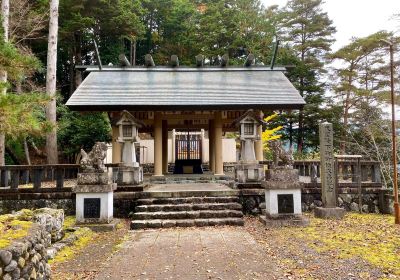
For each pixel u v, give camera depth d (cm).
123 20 2200
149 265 544
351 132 2200
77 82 2238
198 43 2578
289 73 2486
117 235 784
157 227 845
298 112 2464
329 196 970
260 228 828
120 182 1032
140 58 2894
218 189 1046
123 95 1280
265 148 1850
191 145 2067
